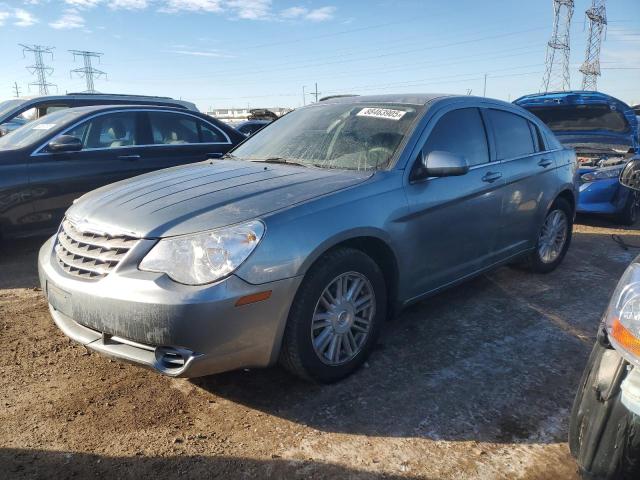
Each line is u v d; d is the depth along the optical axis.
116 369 3.28
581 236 7.01
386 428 2.72
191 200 2.92
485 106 4.33
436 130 3.74
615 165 7.31
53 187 5.55
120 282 2.58
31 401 2.91
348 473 2.40
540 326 3.98
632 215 7.68
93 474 2.37
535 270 5.14
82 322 2.74
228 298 2.50
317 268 2.85
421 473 2.41
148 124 6.43
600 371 1.88
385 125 3.75
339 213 2.94
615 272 5.39
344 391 3.06
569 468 2.45
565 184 5.07
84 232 2.90
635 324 1.76
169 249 2.59
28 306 4.22
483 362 3.41
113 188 3.40
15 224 5.38
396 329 3.89
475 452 2.55
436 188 3.56
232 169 3.57
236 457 2.50
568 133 8.34
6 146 5.75
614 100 7.68
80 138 5.84
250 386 3.10
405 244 3.34
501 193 4.18
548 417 2.83
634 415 1.74
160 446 2.56
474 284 4.90
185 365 2.52
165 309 2.45
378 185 3.22
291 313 2.79
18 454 2.48
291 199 2.90
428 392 3.06
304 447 2.58
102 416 2.79
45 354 3.45
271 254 2.63
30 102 8.27
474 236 3.98
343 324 3.06
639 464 1.76
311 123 4.15
